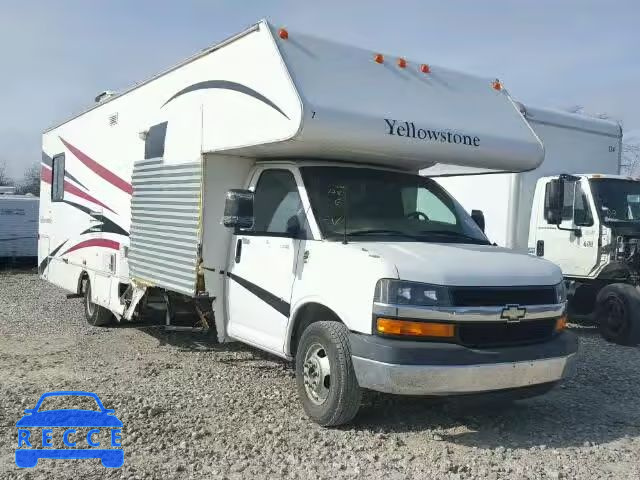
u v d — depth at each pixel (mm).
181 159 6633
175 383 6242
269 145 5387
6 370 6684
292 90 5066
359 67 5664
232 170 6387
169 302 7273
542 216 9992
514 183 9859
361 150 5387
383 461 4434
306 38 5547
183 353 7578
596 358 7973
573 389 6457
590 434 5137
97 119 9141
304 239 5422
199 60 6438
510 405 5867
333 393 4832
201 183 6215
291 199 5773
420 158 5773
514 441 4930
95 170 9141
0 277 17484
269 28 5398
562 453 4695
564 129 10555
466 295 4664
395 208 5891
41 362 7094
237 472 4219
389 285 4578
